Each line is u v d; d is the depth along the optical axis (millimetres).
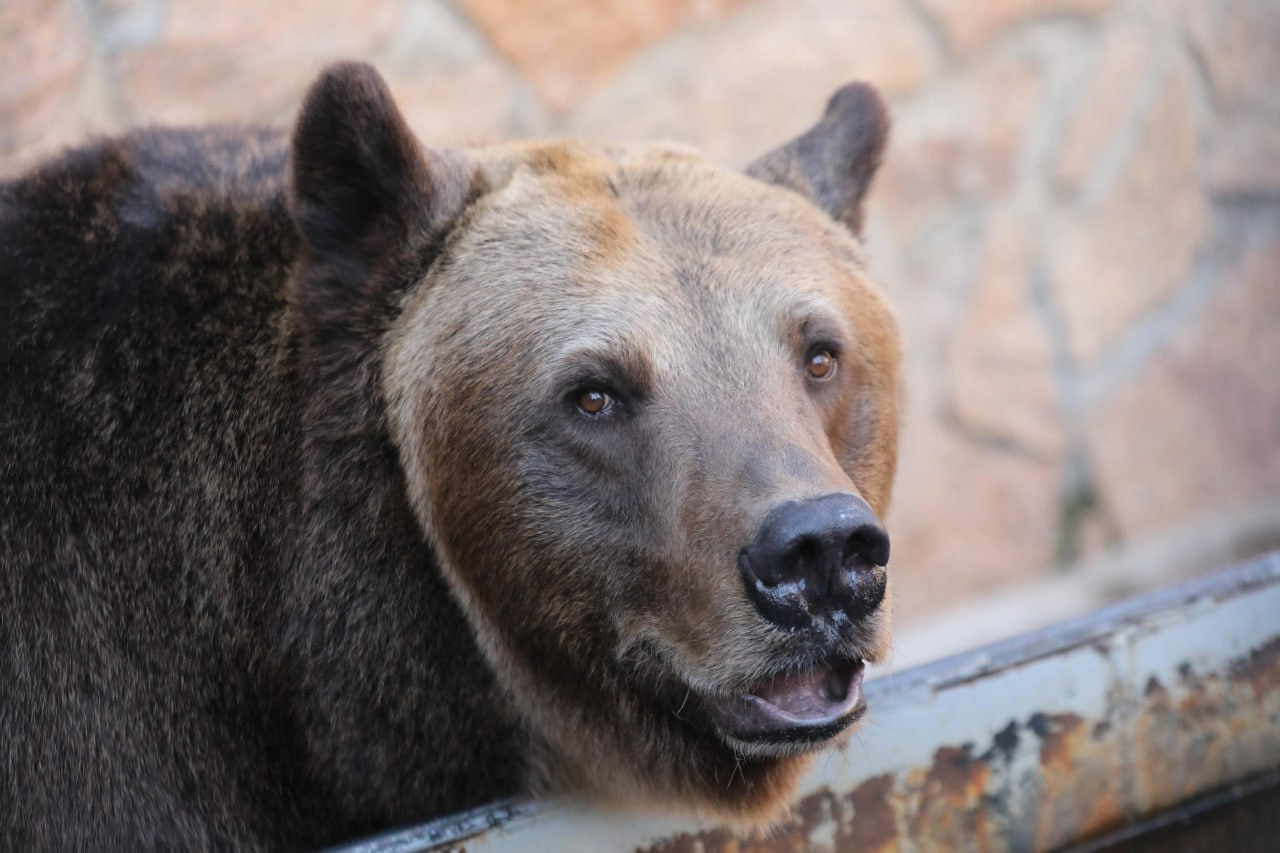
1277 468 16266
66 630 6930
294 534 7008
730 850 6930
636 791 6867
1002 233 15477
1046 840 7234
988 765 7031
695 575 6102
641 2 13797
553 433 6539
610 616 6582
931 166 15219
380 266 7020
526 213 6961
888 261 14992
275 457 7070
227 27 12492
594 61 13758
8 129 11570
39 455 6961
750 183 7332
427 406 6812
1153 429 15867
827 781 6777
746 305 6574
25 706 6844
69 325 7086
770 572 5746
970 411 15117
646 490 6352
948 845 7039
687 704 6598
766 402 6293
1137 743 7355
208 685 7141
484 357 6664
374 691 7016
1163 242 16234
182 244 7316
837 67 14742
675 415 6312
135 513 7078
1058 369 15570
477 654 7059
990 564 14883
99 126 12070
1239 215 16734
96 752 6934
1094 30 15875
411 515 6949
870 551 5719
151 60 12258
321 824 7344
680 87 14117
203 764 7141
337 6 12859
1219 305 16453
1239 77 16641
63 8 11836
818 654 5891
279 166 7707
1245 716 7598
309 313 6996
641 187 7074
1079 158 15820
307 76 12789
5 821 6816
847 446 7008
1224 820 7656
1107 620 7312
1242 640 7570
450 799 7250
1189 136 16359
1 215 7270
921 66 15141
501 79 13445
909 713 6820
